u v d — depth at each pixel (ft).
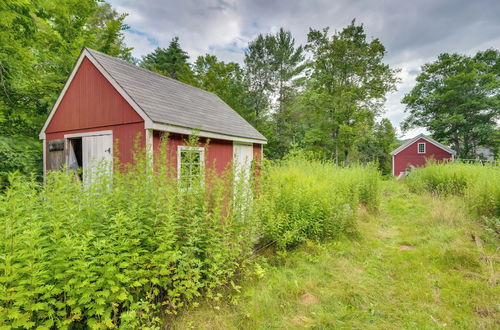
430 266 12.56
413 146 83.61
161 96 19.36
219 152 21.27
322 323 8.60
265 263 12.40
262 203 13.55
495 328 8.25
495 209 18.49
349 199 19.75
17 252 5.76
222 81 61.36
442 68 88.28
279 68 80.89
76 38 31.35
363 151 88.84
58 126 21.25
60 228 7.15
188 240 8.75
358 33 63.16
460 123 79.66
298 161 34.32
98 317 7.07
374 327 8.43
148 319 7.64
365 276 12.02
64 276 6.10
